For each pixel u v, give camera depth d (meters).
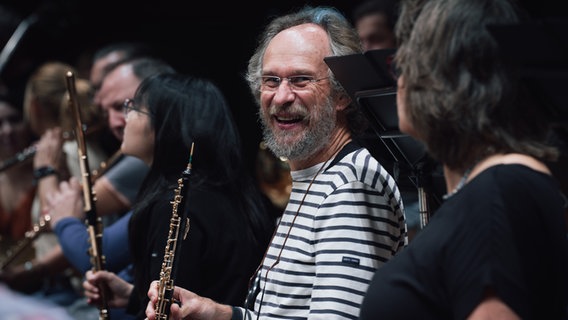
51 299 5.19
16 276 5.06
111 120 4.53
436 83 2.07
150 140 3.52
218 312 2.87
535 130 2.09
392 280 2.08
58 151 4.96
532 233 1.98
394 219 2.80
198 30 6.58
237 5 6.48
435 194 2.82
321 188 2.82
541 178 2.04
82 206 4.39
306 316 2.75
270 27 3.11
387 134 2.61
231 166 3.36
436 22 2.09
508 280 1.94
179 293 2.88
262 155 5.04
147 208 3.29
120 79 4.49
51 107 5.37
